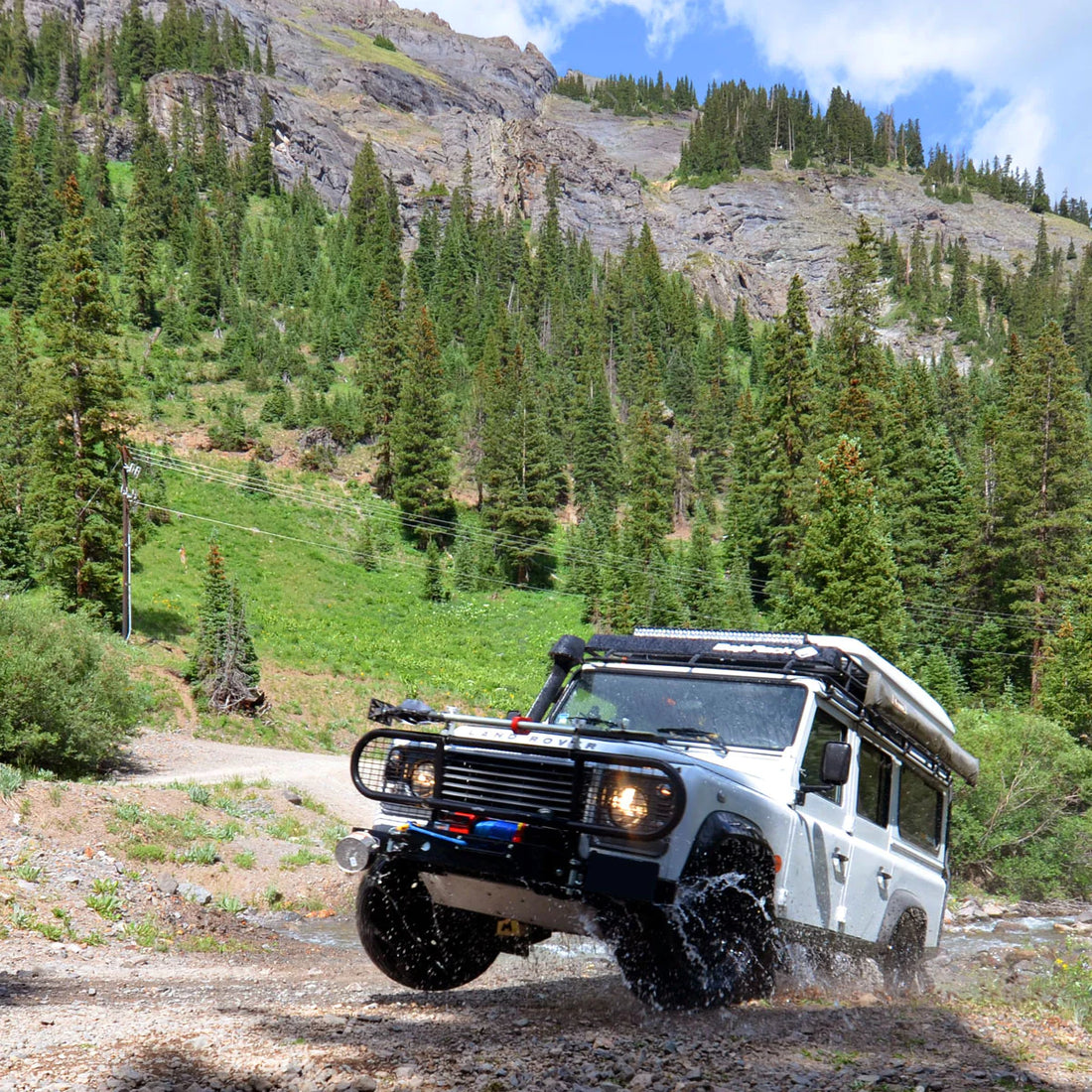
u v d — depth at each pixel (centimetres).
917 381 11606
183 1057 400
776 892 540
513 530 8000
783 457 6512
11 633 2069
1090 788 2183
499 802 507
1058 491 6219
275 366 11912
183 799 1689
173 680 3916
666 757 478
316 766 2900
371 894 562
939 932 812
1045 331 6425
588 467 9944
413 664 5466
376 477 8881
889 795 720
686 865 464
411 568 7431
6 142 16100
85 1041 427
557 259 19775
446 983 598
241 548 6769
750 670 633
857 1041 479
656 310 17175
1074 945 1368
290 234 17450
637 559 7306
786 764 577
